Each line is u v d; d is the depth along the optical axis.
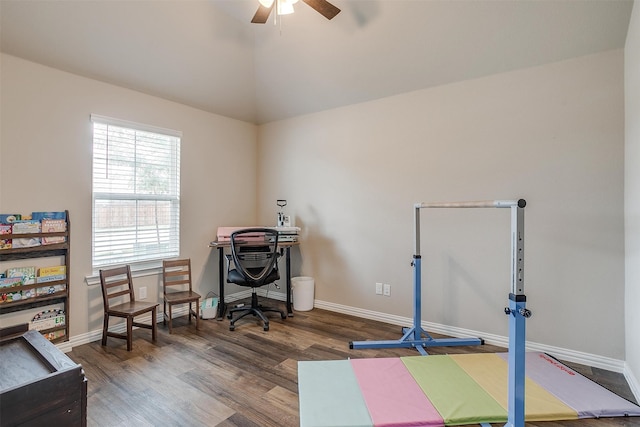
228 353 2.50
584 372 2.20
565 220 2.37
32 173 2.36
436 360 2.35
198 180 3.54
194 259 3.51
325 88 3.33
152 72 2.86
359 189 3.38
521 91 2.51
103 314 2.77
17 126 2.29
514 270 1.52
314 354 2.48
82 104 2.61
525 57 2.42
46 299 2.40
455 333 2.84
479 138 2.69
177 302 2.91
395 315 3.17
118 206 2.91
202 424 1.67
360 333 2.92
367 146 3.31
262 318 3.05
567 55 2.31
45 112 2.42
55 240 2.44
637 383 1.92
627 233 2.12
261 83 3.53
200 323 3.18
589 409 1.76
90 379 2.10
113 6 2.29
